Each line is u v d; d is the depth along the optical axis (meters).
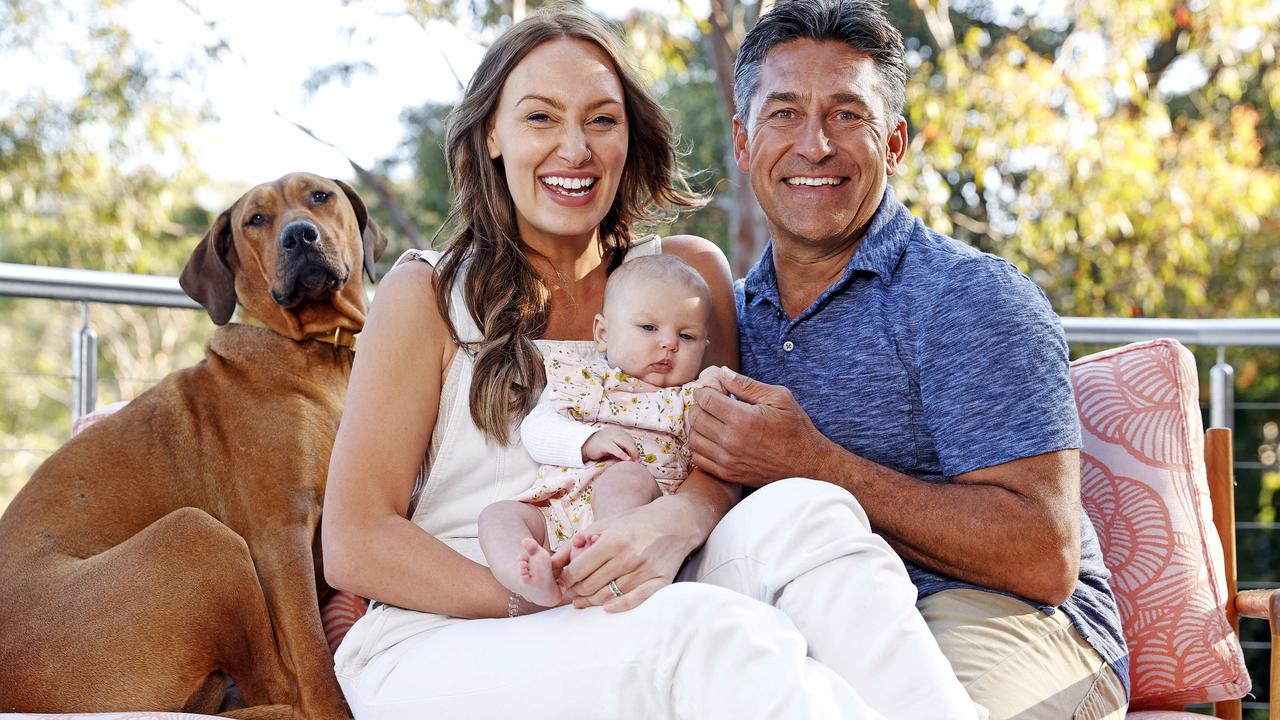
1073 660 1.99
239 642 2.33
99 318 11.64
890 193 2.33
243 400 2.60
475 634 1.79
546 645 1.70
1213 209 7.88
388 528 1.92
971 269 2.11
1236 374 7.75
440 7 8.16
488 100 2.18
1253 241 8.62
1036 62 7.68
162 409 2.60
